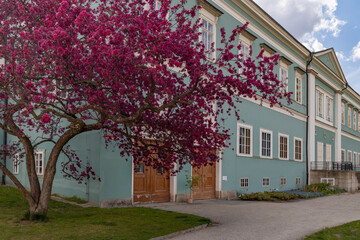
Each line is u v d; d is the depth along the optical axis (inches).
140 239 254.4
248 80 264.7
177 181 484.7
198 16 526.9
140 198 436.8
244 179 636.7
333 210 472.1
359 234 297.7
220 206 466.9
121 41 257.1
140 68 268.1
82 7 293.7
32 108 258.4
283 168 795.4
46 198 302.2
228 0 607.2
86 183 393.1
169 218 339.3
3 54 287.7
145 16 269.6
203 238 275.3
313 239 274.4
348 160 1350.9
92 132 405.4
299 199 636.1
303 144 914.7
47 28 245.6
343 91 1282.0
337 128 1173.7
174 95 302.2
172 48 261.1
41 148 518.3
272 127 751.1
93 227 283.3
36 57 278.7
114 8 283.6
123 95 292.2
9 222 285.3
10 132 313.6
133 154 346.6
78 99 306.3
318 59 976.3
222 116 573.3
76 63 265.0
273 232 304.3
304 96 932.6
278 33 773.3
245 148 647.1
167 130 322.7
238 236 285.3
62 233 259.9
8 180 595.8
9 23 302.7
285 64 822.5
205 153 312.3
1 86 293.1
